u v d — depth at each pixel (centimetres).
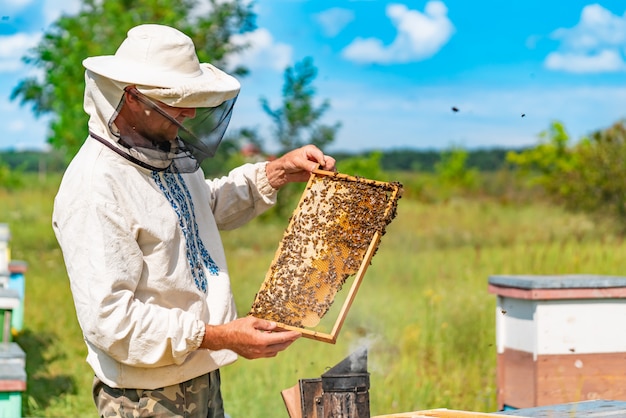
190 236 300
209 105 285
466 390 605
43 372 708
